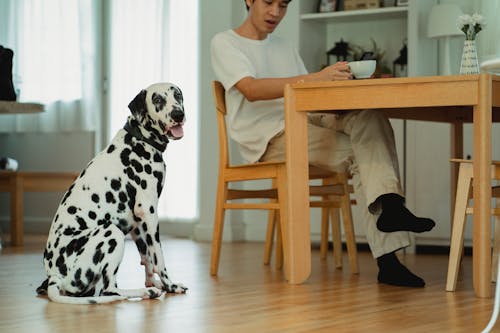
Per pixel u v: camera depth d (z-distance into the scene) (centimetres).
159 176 300
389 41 582
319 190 378
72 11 677
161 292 293
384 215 311
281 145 361
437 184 511
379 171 316
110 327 232
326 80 331
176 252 501
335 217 404
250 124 369
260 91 351
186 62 638
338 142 343
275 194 382
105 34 677
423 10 528
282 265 404
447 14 503
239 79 361
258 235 598
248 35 385
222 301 284
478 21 370
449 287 311
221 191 372
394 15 563
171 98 295
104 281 282
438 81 290
